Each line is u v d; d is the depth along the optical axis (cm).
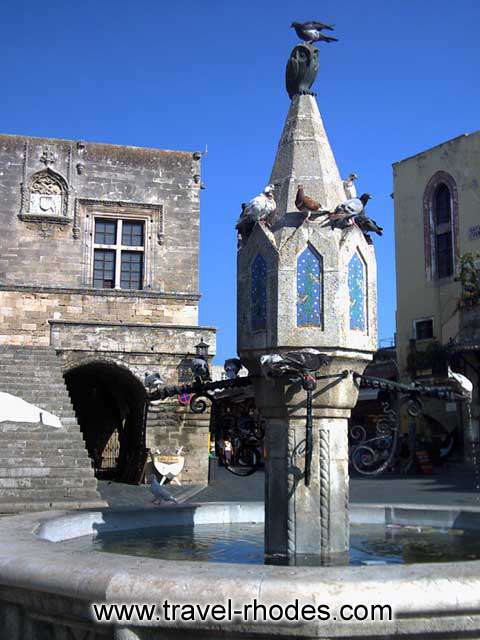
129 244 2788
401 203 3691
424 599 354
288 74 776
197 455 2400
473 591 359
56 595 398
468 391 704
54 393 2123
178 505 834
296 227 681
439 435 3147
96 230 2769
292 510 652
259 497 1984
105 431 3173
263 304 683
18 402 1352
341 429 680
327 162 736
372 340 702
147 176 2797
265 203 693
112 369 2522
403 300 3622
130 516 784
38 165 2700
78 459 1852
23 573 412
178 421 2398
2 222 2653
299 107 756
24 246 2662
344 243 677
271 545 656
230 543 704
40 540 497
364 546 679
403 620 356
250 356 693
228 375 723
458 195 3388
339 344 660
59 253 2691
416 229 3597
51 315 2627
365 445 708
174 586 368
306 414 647
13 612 438
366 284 705
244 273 709
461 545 675
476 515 781
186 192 2827
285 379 654
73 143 2744
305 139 738
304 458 659
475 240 3284
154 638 377
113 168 2767
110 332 2417
